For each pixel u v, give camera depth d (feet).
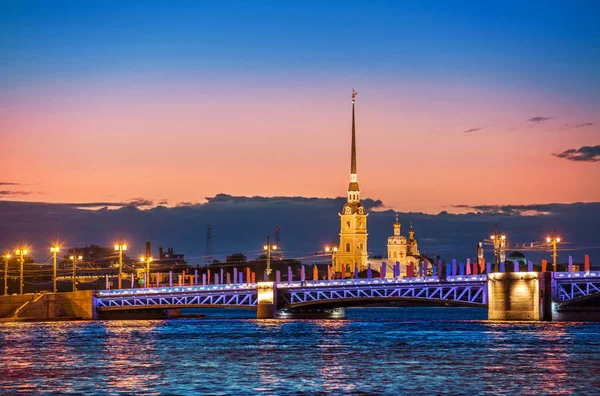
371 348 645.10
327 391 452.35
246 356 597.52
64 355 610.65
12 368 539.70
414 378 490.90
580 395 440.45
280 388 461.37
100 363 562.25
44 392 453.99
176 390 456.86
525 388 458.09
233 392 451.12
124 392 452.76
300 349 642.63
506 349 624.18
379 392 449.06
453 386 464.65
